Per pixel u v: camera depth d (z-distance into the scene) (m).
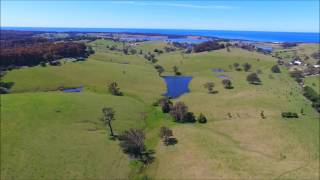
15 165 85.06
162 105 140.88
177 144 103.75
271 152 98.44
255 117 128.25
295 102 150.00
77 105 132.50
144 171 89.00
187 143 104.00
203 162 90.31
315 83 196.88
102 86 175.88
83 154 93.75
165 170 88.00
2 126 107.00
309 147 101.38
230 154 95.06
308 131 114.31
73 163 88.44
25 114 118.25
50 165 86.44
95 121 119.25
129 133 102.44
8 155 89.56
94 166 88.19
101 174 84.94
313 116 132.62
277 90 171.62
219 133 113.94
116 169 88.38
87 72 196.12
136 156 96.50
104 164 89.94
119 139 106.69
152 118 132.00
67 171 84.38
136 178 85.00
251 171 84.81
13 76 179.00
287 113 128.62
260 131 113.62
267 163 89.88
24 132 104.25
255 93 162.50
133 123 123.88
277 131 112.69
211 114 134.38
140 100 156.75
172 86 187.12
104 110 116.19
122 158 94.62
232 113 134.50
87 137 105.38
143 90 174.88
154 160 94.44
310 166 88.94
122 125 119.62
